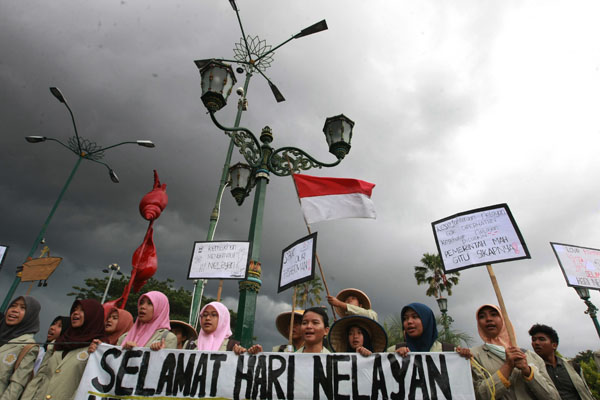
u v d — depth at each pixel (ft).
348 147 20.68
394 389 8.82
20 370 10.34
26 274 23.09
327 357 9.46
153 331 11.41
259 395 9.17
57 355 10.45
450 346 10.40
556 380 10.83
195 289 19.67
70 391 9.52
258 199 18.97
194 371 9.60
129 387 9.37
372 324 10.95
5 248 18.39
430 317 10.36
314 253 12.73
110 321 12.82
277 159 20.68
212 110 18.01
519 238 10.41
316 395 9.02
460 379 8.67
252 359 9.68
